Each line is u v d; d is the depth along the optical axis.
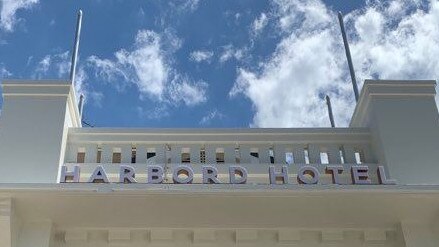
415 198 13.81
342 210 14.13
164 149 15.72
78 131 15.88
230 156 15.76
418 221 14.53
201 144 15.86
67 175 14.28
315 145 16.06
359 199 13.80
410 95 16.59
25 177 14.90
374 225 14.67
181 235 14.51
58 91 16.06
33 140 15.35
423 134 16.00
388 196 13.73
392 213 14.31
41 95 16.00
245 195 13.57
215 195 13.54
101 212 13.98
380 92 16.58
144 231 14.50
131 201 13.62
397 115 16.25
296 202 13.81
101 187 13.45
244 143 15.94
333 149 16.06
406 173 15.45
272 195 13.61
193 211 14.01
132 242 14.41
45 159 15.09
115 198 13.52
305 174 14.63
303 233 14.64
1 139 15.32
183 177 14.26
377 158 16.02
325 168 14.96
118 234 14.41
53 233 14.22
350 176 14.88
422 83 16.73
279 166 15.12
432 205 14.06
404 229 14.43
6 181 14.84
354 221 14.52
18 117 15.65
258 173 15.20
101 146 15.79
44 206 13.75
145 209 13.90
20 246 13.82
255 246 14.45
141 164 15.13
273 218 14.32
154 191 13.43
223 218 14.26
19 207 13.71
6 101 15.88
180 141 15.82
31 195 13.39
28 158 15.12
